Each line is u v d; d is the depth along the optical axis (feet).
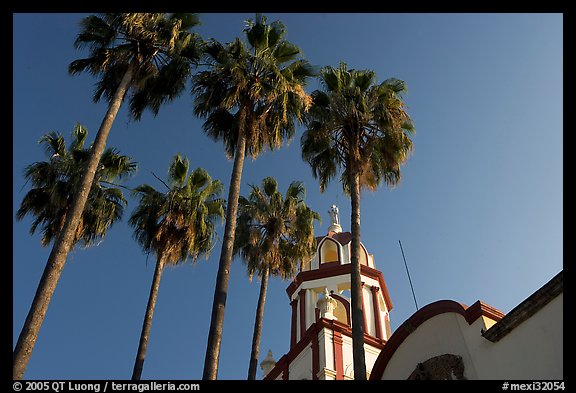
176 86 72.13
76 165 84.64
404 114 72.23
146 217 84.84
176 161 92.12
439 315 60.59
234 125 69.36
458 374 54.65
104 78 71.41
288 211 96.37
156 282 79.46
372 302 114.42
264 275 90.94
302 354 100.78
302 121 73.31
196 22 73.87
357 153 67.10
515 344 50.14
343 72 74.79
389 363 64.69
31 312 47.85
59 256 51.70
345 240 128.98
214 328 51.93
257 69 70.74
